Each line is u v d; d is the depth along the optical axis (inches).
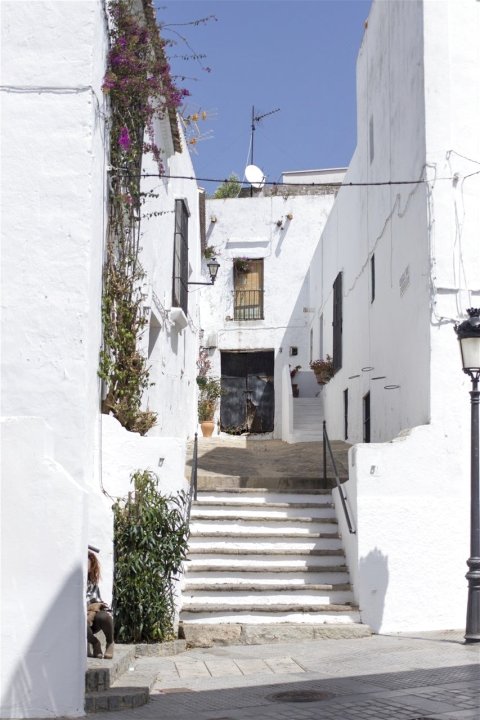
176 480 418.3
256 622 419.5
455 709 267.0
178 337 737.0
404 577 434.9
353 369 751.1
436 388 459.5
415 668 336.2
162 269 623.8
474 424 403.9
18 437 287.4
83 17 343.9
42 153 336.8
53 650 278.4
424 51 492.1
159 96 466.3
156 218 585.0
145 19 440.8
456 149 483.8
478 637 392.8
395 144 573.0
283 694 297.3
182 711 276.1
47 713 275.3
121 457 413.1
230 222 1073.5
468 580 399.5
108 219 414.3
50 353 325.7
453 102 488.1
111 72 381.1
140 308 495.5
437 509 443.5
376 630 427.2
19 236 332.2
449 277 471.5
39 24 343.6
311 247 1058.1
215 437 955.3
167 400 675.4
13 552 282.7
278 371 1043.3
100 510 356.2
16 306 328.5
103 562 355.3
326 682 315.3
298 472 609.6
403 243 541.0
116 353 433.1
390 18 591.8
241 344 1055.0
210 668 346.9
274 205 1069.8
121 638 377.7
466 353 402.9
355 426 739.4
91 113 339.6
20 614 279.7
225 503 484.7
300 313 1050.7
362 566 431.2
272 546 463.2
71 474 319.6
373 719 257.0
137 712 276.1
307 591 435.8
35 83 340.5
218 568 442.3
